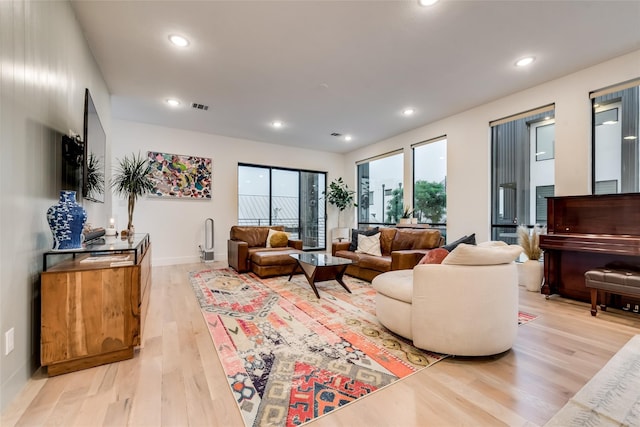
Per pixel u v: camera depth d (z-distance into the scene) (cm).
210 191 569
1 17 132
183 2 218
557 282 326
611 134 310
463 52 288
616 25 246
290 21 241
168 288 358
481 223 423
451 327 181
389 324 218
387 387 153
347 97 396
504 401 141
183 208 541
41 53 173
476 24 245
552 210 326
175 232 533
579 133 324
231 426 123
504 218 409
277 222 661
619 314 268
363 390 150
